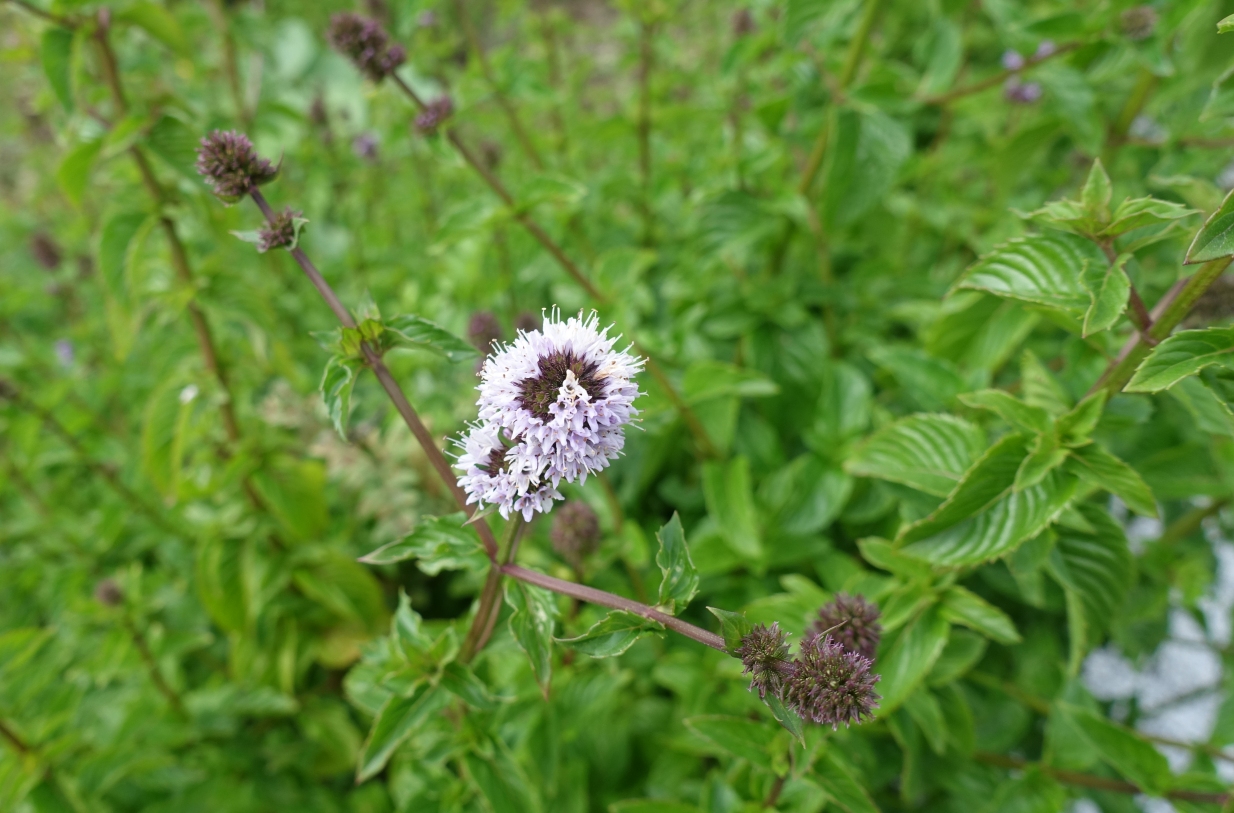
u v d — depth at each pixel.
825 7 0.21
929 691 0.19
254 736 0.26
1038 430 0.15
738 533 0.22
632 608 0.13
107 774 0.22
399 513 0.27
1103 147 0.24
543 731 0.19
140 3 0.21
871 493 0.23
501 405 0.12
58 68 0.20
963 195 0.31
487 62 0.26
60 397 0.27
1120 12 0.20
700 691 0.19
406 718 0.15
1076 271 0.14
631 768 0.23
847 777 0.15
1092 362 0.18
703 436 0.23
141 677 0.25
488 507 0.13
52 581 0.26
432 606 0.29
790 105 0.24
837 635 0.15
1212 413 0.15
